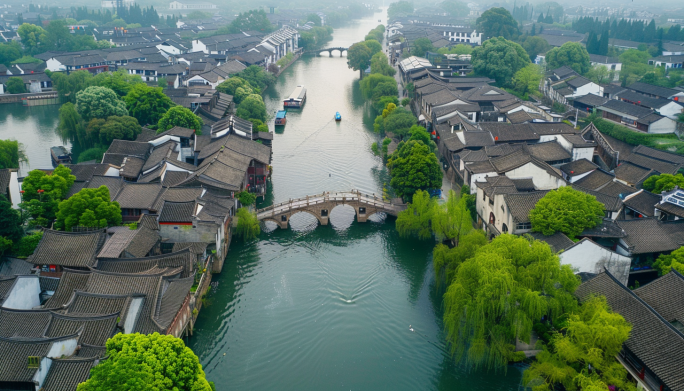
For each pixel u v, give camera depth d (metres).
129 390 43.97
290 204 96.81
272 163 126.00
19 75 184.88
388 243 92.50
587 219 74.44
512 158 97.81
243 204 97.06
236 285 79.75
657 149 111.19
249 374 62.81
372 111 172.62
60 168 92.25
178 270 69.12
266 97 189.75
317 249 90.25
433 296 77.19
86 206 78.94
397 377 62.56
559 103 158.12
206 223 79.19
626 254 73.69
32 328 55.16
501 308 59.72
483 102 151.25
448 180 113.81
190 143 116.38
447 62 197.25
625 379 52.78
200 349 66.62
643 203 86.25
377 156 132.25
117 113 131.75
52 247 70.19
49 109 171.50
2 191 85.25
